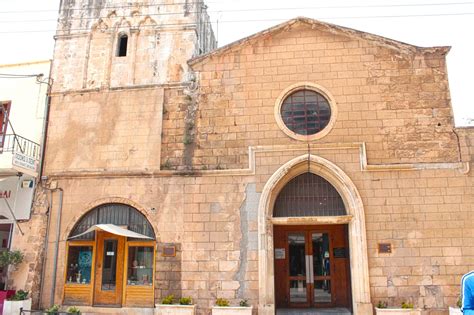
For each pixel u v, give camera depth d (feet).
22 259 48.80
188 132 50.47
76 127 52.95
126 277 48.24
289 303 50.21
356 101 48.52
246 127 49.44
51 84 55.11
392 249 44.14
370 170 46.32
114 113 52.65
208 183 48.32
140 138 51.24
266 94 50.08
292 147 47.78
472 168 45.37
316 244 51.75
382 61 49.37
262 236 45.44
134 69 54.24
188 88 51.93
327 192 48.44
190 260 46.44
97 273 48.88
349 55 49.93
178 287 45.91
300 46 50.93
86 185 50.67
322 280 50.75
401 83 48.52
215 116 50.42
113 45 55.72
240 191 47.52
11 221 50.78
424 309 42.47
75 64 55.62
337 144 47.19
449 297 42.57
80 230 50.06
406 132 47.14
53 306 44.32
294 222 46.60
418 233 44.32
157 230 47.83
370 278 43.62
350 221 45.73
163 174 49.29
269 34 51.52
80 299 48.11
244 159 48.55
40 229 49.80
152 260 48.52
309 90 50.06
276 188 47.60
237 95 50.60
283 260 51.39
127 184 49.93
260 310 43.50
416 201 45.11
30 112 54.54
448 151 46.16
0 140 53.88
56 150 52.54
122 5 57.06
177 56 53.93
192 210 47.83
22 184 51.72
